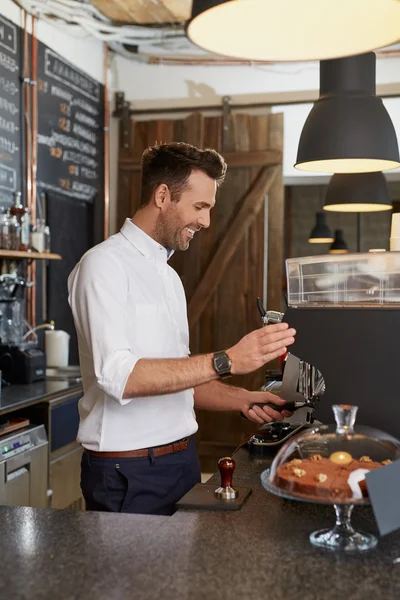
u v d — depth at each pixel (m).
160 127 5.71
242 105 5.63
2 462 3.15
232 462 1.64
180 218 2.12
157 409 2.06
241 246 5.55
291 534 1.41
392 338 1.65
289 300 1.75
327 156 2.66
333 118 2.67
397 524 1.30
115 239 2.13
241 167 5.57
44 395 3.59
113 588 1.18
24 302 4.46
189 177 2.09
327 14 1.60
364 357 1.67
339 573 1.22
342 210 4.14
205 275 5.57
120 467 2.02
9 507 1.62
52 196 4.92
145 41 5.38
